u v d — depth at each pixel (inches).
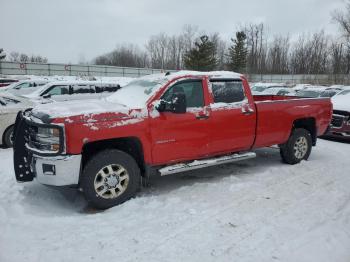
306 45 2591.0
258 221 166.2
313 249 140.6
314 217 171.6
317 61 2492.6
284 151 268.2
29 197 196.9
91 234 152.0
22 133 193.3
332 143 379.9
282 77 2359.7
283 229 158.2
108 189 182.9
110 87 526.0
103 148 190.4
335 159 295.3
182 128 201.9
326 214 175.5
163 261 131.2
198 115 207.8
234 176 237.5
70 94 492.7
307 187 217.2
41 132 172.7
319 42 2503.7
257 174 244.7
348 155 313.9
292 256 135.4
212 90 216.7
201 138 211.0
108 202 182.9
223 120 218.7
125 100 206.4
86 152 187.0
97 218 169.9
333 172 251.9
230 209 180.5
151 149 193.0
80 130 169.6
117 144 193.8
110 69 2170.3
